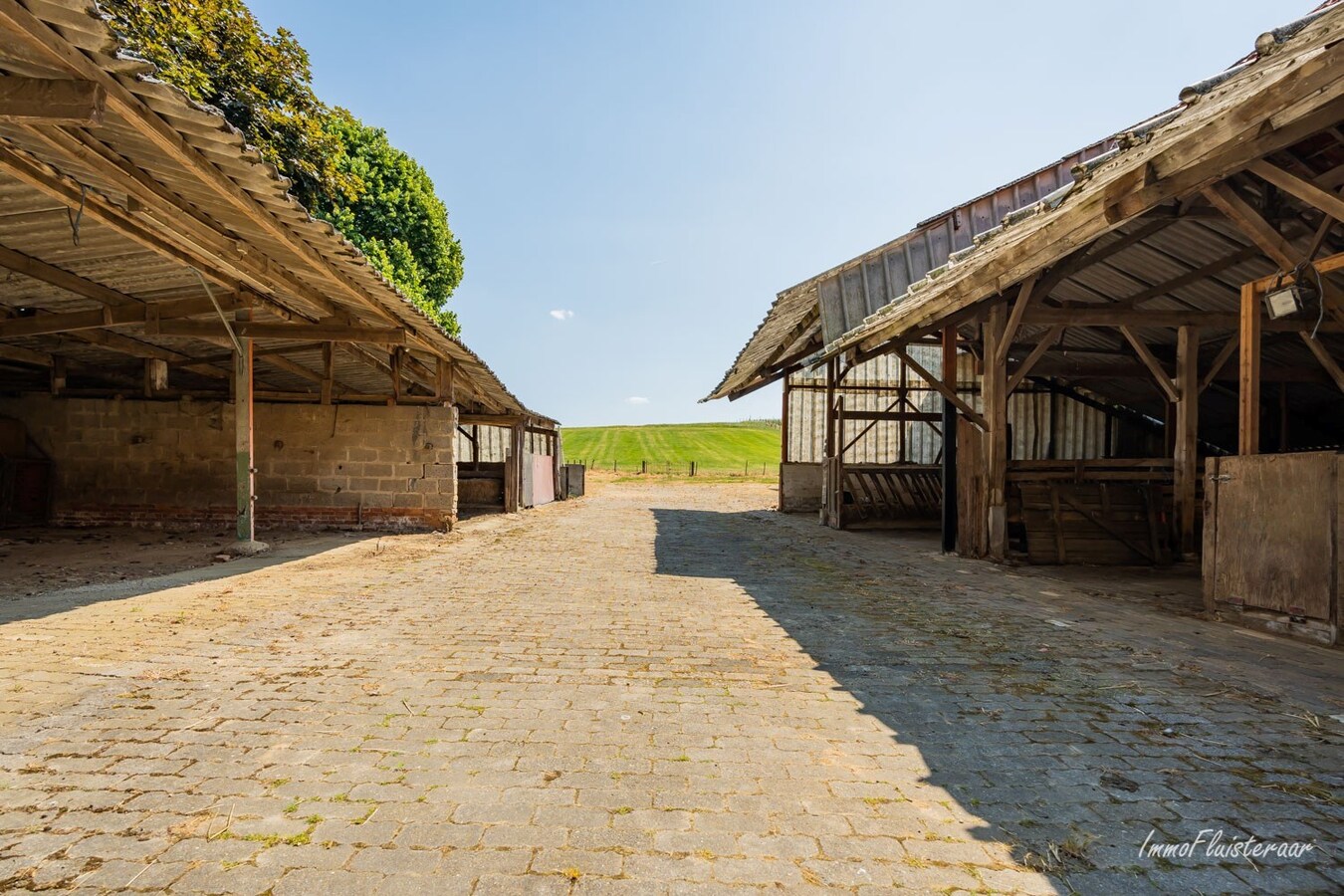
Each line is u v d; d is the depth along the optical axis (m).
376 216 22.11
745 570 7.76
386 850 2.04
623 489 30.06
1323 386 10.90
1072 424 17.00
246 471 8.71
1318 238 4.87
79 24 3.00
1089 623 5.16
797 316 14.62
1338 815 2.35
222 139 4.07
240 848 2.04
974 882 1.94
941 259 13.76
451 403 11.18
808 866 2.00
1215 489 5.31
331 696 3.36
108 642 4.26
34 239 6.11
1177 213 6.25
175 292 8.01
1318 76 3.68
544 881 1.90
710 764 2.68
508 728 3.00
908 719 3.19
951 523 9.39
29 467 10.49
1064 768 2.69
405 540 10.14
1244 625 5.05
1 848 2.02
